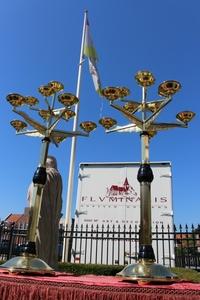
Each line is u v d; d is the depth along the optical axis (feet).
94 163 39.11
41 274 10.41
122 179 37.88
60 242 35.53
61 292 7.90
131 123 14.55
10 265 10.76
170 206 35.27
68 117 16.56
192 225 32.37
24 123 16.99
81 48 49.08
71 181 42.04
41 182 13.32
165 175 36.50
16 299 8.30
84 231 34.76
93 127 16.57
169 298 7.16
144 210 11.27
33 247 11.85
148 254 10.34
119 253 33.58
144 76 13.88
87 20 50.60
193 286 8.04
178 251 33.65
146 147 12.54
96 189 37.93
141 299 7.29
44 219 21.66
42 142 14.38
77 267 28.53
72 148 43.14
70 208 40.91
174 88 12.97
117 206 36.86
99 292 7.59
